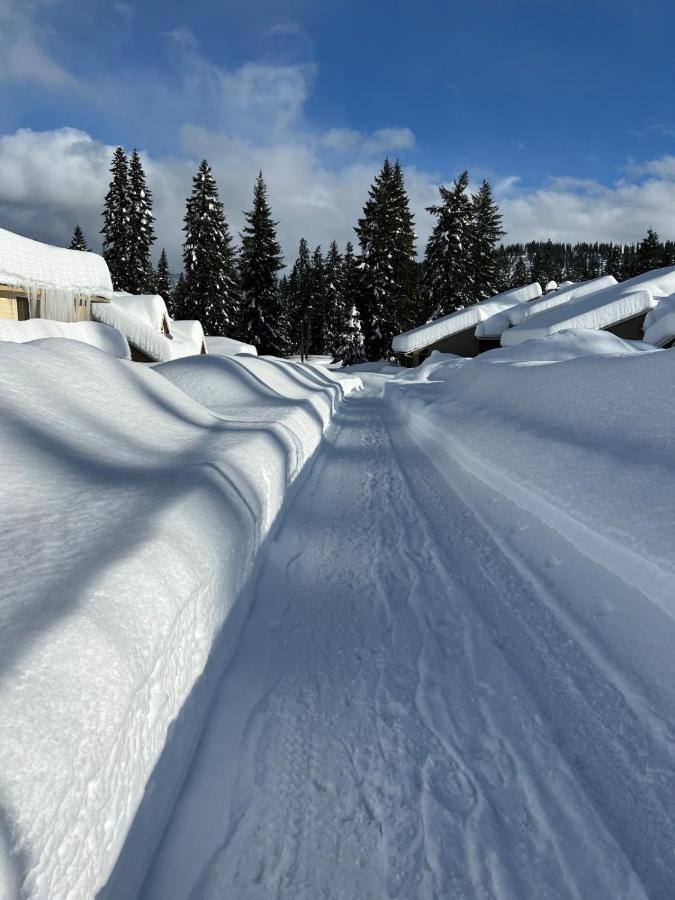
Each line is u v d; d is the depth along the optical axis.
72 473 3.07
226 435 5.33
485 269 50.53
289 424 7.31
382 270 42.59
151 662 1.88
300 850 1.83
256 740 2.32
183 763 2.11
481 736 2.34
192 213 43.84
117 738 1.58
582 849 1.81
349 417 14.27
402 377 29.14
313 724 2.42
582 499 4.11
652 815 1.93
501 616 3.34
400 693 2.63
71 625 1.68
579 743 2.27
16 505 2.52
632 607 3.02
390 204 42.78
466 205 43.12
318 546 4.60
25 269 14.49
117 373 5.49
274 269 45.56
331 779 2.12
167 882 1.70
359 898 1.67
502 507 5.21
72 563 2.08
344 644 3.07
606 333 16.67
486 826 1.91
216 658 2.67
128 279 44.72
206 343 32.78
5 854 1.11
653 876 1.71
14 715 1.32
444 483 6.73
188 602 2.30
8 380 3.82
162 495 3.02
